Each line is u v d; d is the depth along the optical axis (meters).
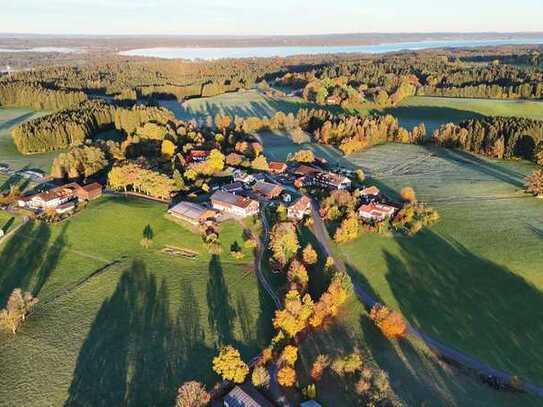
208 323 94.94
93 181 165.00
